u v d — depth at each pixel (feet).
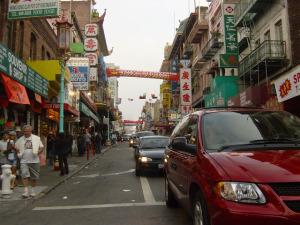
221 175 15.88
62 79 64.44
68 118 103.91
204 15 152.97
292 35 72.69
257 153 17.26
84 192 40.01
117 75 162.30
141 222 25.07
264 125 20.42
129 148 154.81
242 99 77.51
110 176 55.06
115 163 80.07
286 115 21.91
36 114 79.92
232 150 18.07
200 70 149.69
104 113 201.46
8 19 59.47
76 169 65.05
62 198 36.50
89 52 146.82
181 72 139.74
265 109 22.79
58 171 61.77
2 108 58.80
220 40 115.14
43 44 84.89
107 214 28.09
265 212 14.37
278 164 15.83
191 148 20.24
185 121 25.77
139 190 39.52
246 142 19.07
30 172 36.27
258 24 87.56
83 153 100.78
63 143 56.39
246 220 14.46
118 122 373.40
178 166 23.29
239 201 14.96
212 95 102.83
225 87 93.04
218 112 21.84
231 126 20.36
